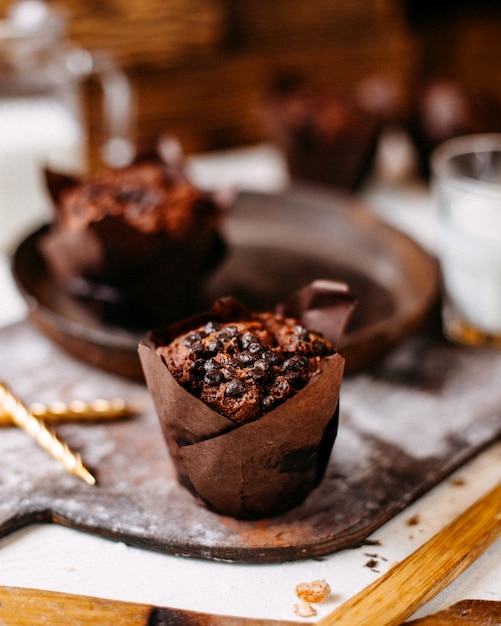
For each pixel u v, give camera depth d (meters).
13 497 0.44
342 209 0.65
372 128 0.74
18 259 0.57
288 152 0.75
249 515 0.43
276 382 0.41
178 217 0.55
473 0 1.03
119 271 0.55
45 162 0.66
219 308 0.44
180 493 0.45
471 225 0.56
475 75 1.05
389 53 0.96
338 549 0.43
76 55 0.71
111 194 0.55
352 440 0.48
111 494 0.45
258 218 0.67
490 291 0.56
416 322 0.53
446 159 0.62
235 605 0.41
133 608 0.40
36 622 0.40
